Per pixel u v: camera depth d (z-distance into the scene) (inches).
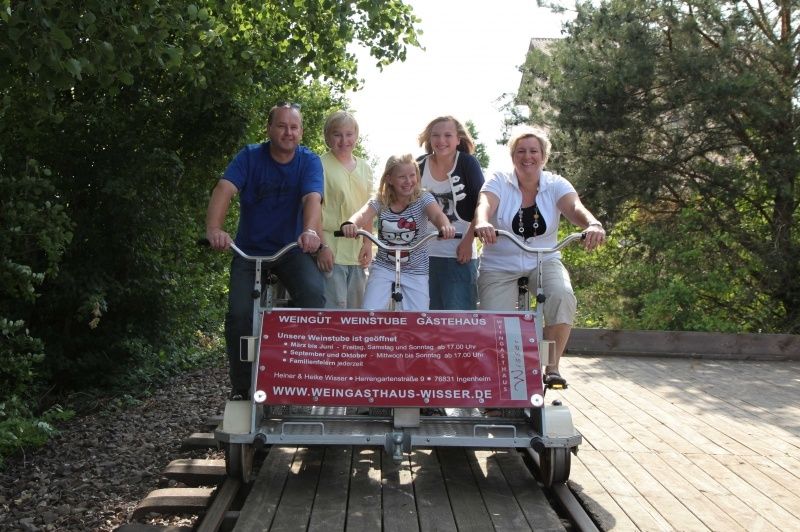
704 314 504.7
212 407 366.6
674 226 568.7
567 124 560.4
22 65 271.3
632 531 173.5
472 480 201.3
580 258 608.7
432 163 237.9
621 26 536.1
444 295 236.8
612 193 557.0
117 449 297.3
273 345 190.4
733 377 366.6
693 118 522.0
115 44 267.4
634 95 547.8
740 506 190.2
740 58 530.3
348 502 184.5
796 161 506.6
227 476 194.9
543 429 185.6
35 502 239.9
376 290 212.1
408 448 181.0
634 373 373.7
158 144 449.1
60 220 342.0
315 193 213.5
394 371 188.4
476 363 189.8
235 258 217.2
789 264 524.1
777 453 237.1
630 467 220.5
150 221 438.0
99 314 407.8
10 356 339.6
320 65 458.6
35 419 323.9
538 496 189.6
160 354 462.0
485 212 207.5
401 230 213.9
